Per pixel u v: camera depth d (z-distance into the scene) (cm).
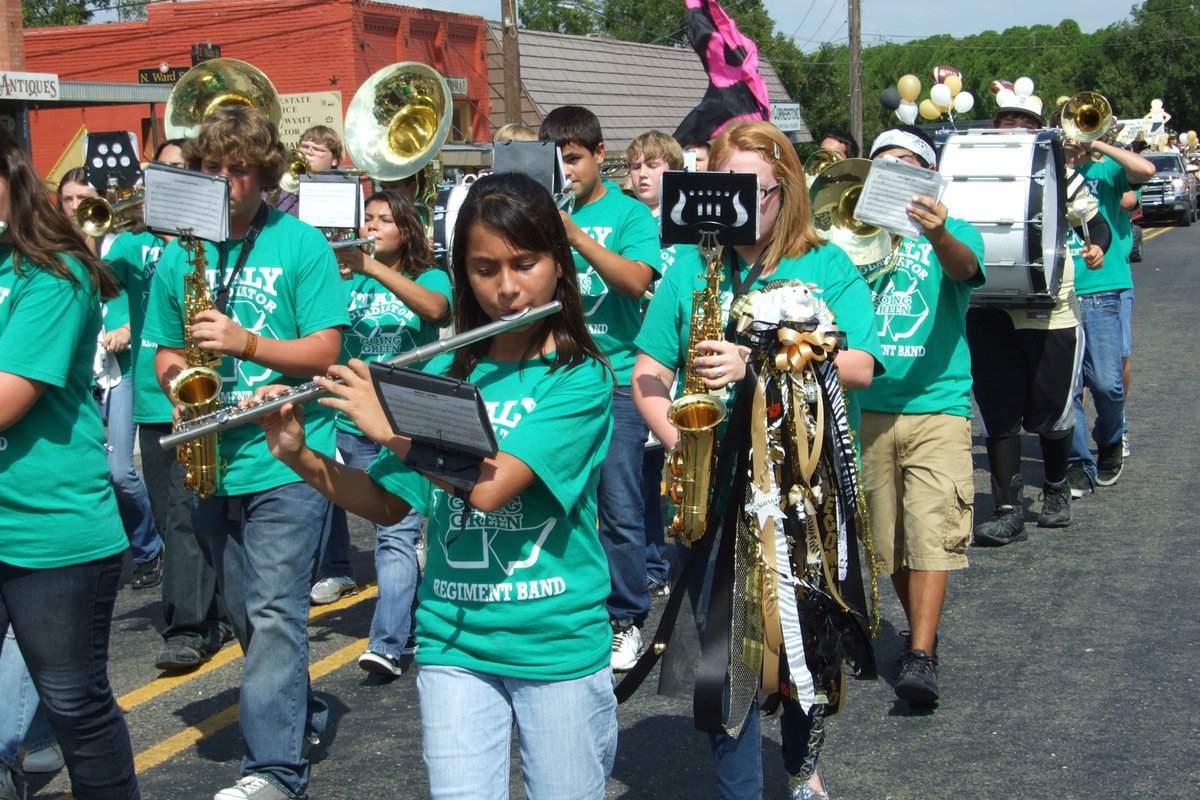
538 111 3123
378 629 549
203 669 581
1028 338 723
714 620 346
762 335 351
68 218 355
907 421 499
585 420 298
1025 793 428
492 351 309
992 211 680
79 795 363
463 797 292
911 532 498
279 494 418
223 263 432
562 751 297
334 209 544
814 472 358
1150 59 8025
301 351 423
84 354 354
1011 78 8556
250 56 2536
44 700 355
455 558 299
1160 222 3700
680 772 457
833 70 6206
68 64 2653
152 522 715
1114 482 858
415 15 2678
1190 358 1346
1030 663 545
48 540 345
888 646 578
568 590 297
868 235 511
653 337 382
